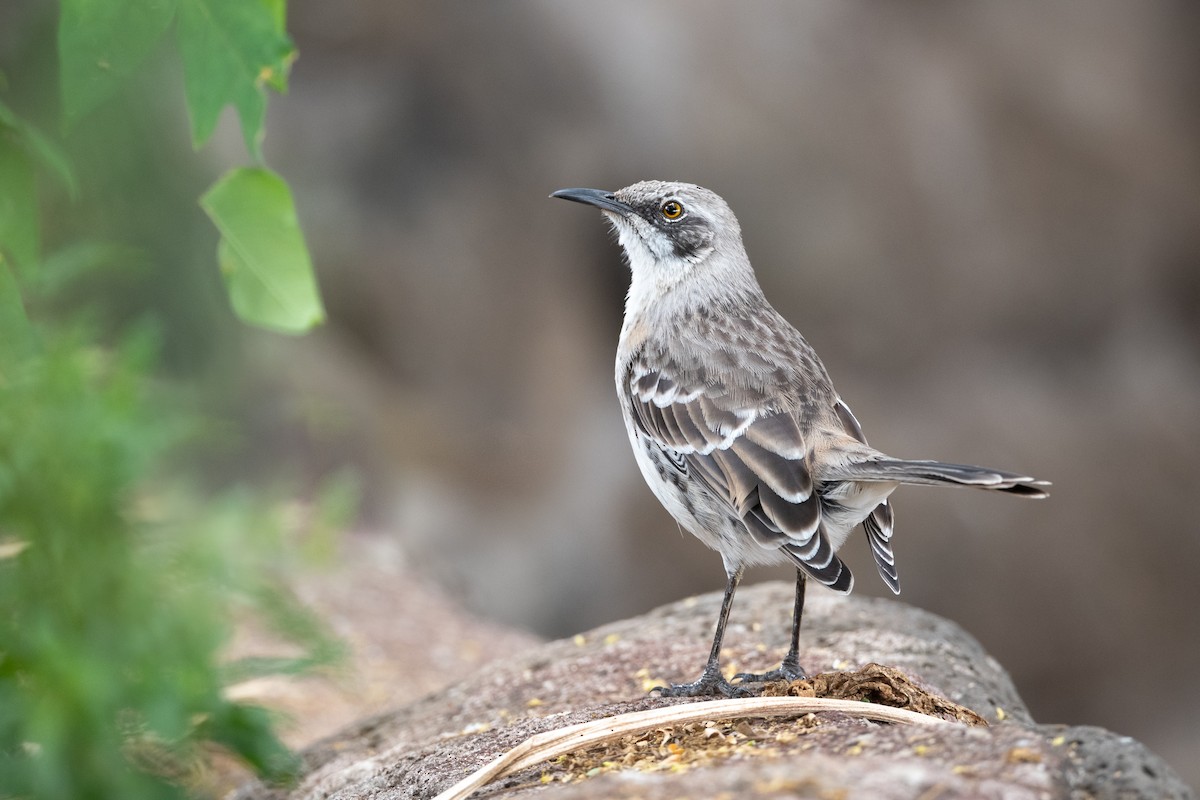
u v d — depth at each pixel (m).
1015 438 18.12
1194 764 17.41
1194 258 19.50
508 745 5.42
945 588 17.80
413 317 17.69
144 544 4.05
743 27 18.11
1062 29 19.47
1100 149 19.08
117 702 4.02
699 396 6.38
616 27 17.81
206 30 3.91
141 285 9.76
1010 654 17.95
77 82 3.86
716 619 7.60
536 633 16.66
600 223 17.97
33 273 4.12
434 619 11.37
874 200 18.11
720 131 17.73
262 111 4.00
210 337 10.84
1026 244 18.86
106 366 4.45
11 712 3.85
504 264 17.95
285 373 14.80
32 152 4.05
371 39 17.77
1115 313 19.31
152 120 9.33
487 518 16.88
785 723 4.73
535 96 17.91
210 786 6.29
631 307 7.31
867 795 3.49
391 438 16.47
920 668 6.52
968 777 3.65
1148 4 19.81
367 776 5.95
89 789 3.98
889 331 18.25
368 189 17.88
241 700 7.98
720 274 7.16
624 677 6.78
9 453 3.83
